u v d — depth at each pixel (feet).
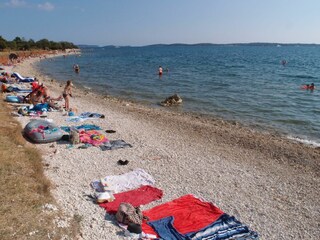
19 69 190.60
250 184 42.16
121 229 30.09
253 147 57.82
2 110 67.00
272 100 103.91
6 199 30.76
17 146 45.19
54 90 112.78
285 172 47.21
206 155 52.03
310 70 222.07
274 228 32.65
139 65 263.90
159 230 29.99
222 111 88.69
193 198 36.52
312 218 34.94
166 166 46.11
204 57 417.69
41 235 26.68
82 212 32.19
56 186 36.99
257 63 293.84
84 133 56.59
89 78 164.25
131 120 72.28
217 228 30.68
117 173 42.75
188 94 113.29
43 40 536.01
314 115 85.05
